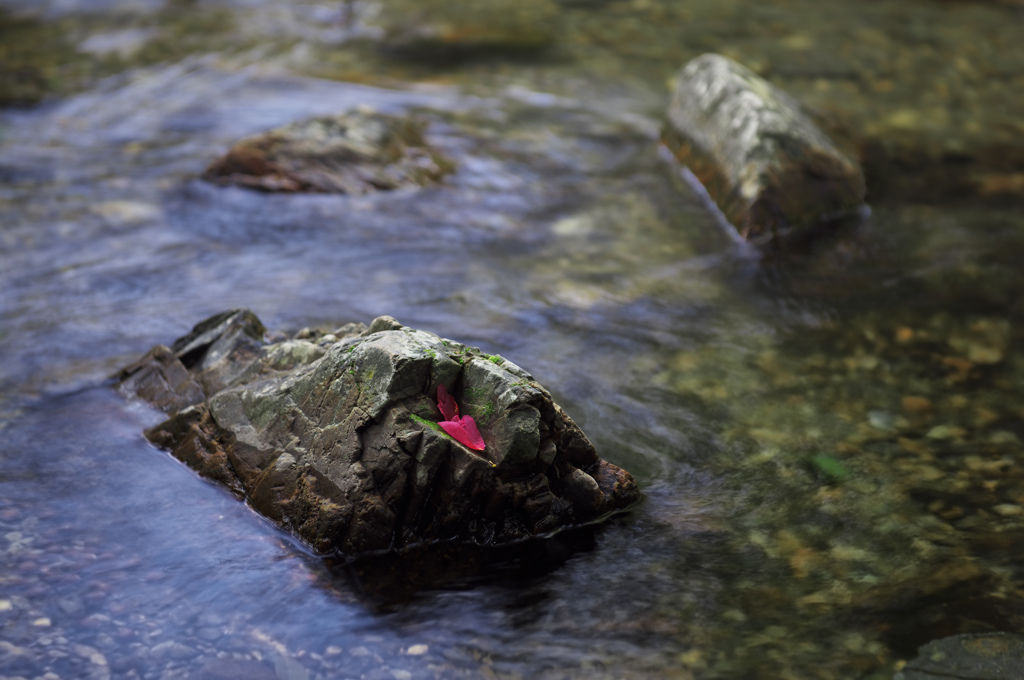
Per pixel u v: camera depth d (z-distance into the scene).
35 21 10.45
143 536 3.47
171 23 10.48
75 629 3.04
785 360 4.82
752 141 6.36
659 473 3.92
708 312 5.35
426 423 3.38
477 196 6.87
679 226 6.41
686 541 3.51
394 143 7.25
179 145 7.55
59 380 4.54
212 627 3.07
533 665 2.95
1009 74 9.14
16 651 2.94
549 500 3.48
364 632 3.07
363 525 3.33
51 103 8.30
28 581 3.23
